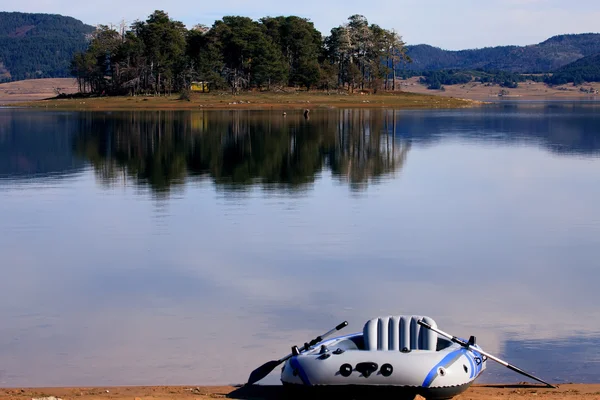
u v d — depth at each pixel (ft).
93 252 83.20
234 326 57.31
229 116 383.04
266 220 100.89
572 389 42.22
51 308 62.69
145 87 616.39
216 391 42.55
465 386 36.94
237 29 597.93
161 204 114.93
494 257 80.12
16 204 115.55
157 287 69.00
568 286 68.95
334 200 118.11
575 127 300.40
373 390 35.50
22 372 47.91
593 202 115.03
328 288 68.23
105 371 47.75
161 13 622.13
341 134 259.39
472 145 215.72
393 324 40.04
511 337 54.19
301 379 36.32
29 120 354.74
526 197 120.37
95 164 171.83
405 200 117.91
